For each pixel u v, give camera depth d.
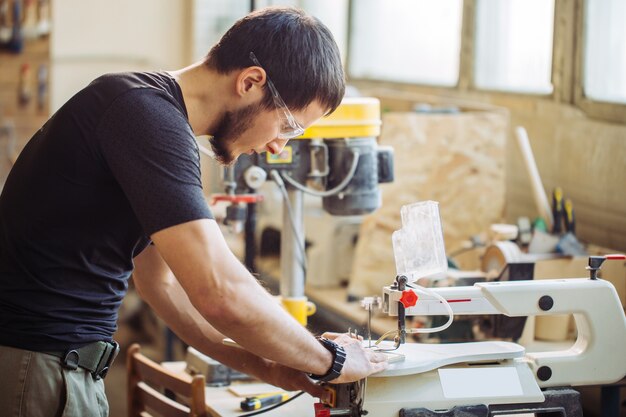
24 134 5.64
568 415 1.93
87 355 1.78
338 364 1.75
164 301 2.13
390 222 3.62
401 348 1.95
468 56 4.23
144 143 1.63
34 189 1.71
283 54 1.71
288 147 2.50
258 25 1.72
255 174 2.50
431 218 1.99
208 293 1.62
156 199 1.61
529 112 3.71
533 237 2.89
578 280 2.01
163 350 5.25
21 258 1.72
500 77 4.10
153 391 2.49
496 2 4.07
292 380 2.04
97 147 1.66
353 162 2.49
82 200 1.69
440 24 4.64
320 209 4.38
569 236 2.85
